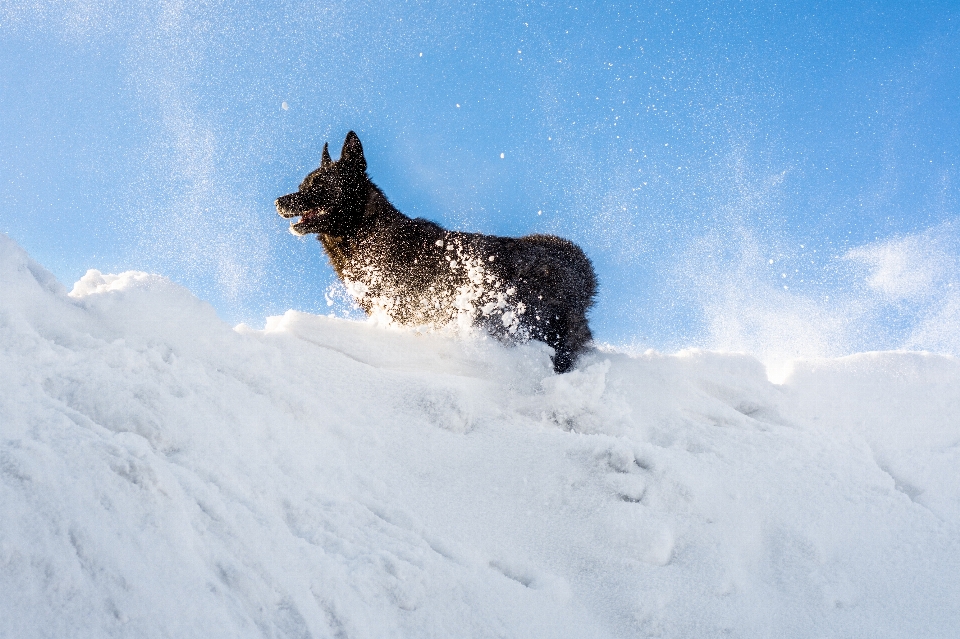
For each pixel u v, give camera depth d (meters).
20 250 3.98
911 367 6.45
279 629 2.46
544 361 5.89
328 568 2.80
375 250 7.20
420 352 5.61
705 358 6.43
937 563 4.21
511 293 6.66
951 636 3.68
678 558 3.67
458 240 7.03
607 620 3.34
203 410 3.39
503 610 3.08
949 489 5.23
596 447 4.11
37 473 2.37
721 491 4.16
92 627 2.07
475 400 4.82
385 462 3.95
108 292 4.23
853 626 3.58
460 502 3.81
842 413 6.05
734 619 3.41
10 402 2.74
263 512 2.92
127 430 3.01
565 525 3.75
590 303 7.07
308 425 3.90
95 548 2.26
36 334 3.37
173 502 2.57
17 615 2.00
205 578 2.43
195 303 4.46
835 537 4.17
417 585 2.95
